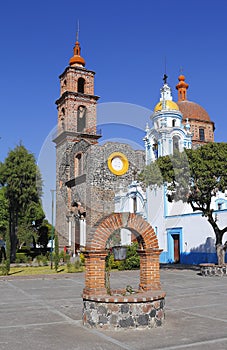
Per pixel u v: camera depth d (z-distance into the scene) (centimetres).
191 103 4347
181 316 863
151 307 736
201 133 4194
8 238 2230
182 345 616
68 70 3778
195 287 1446
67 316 886
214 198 2750
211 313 903
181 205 2408
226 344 623
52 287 1537
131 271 2323
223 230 2042
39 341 653
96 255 754
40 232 4078
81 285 1600
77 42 4075
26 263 2842
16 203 2953
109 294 767
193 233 2647
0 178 2886
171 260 2788
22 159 2825
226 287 1439
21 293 1356
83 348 604
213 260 2480
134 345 616
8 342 651
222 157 1802
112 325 716
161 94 3303
